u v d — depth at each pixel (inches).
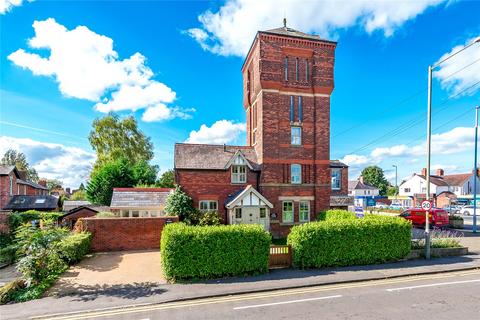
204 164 904.3
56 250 504.1
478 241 797.2
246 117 1131.9
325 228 537.3
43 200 1414.9
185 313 340.8
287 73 939.3
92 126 1833.2
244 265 486.9
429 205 589.3
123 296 397.4
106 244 707.4
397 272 495.8
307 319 318.7
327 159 949.8
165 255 472.1
